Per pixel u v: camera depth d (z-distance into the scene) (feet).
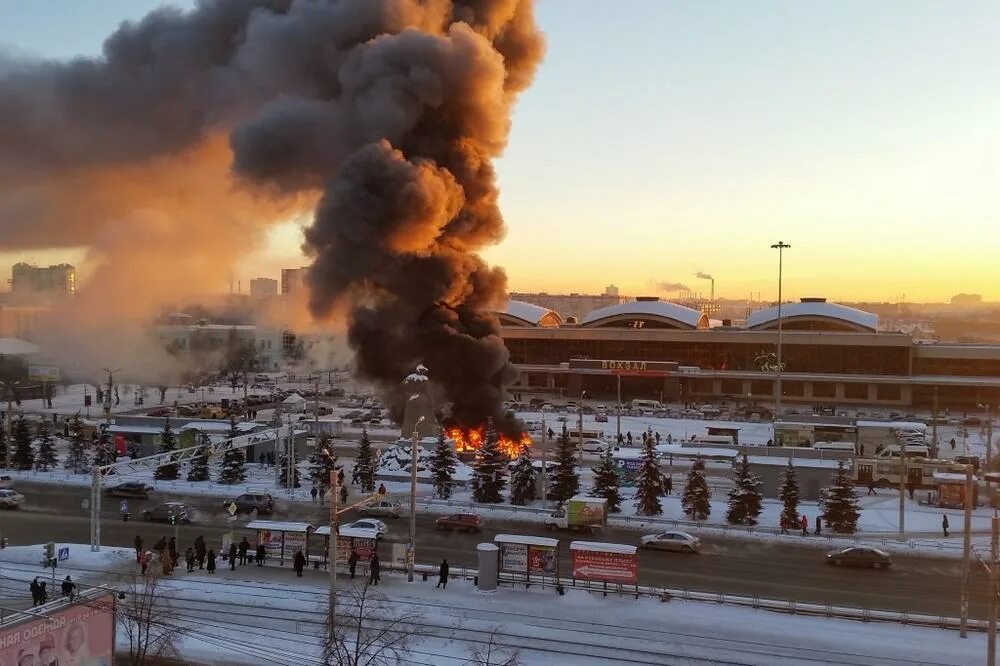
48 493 173.68
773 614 100.37
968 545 94.63
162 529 142.10
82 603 61.11
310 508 160.97
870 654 87.15
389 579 112.88
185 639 87.71
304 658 82.89
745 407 347.15
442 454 174.91
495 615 97.71
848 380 372.38
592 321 443.32
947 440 259.60
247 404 297.12
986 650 88.89
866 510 165.07
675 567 122.01
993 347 369.91
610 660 83.92
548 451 227.61
